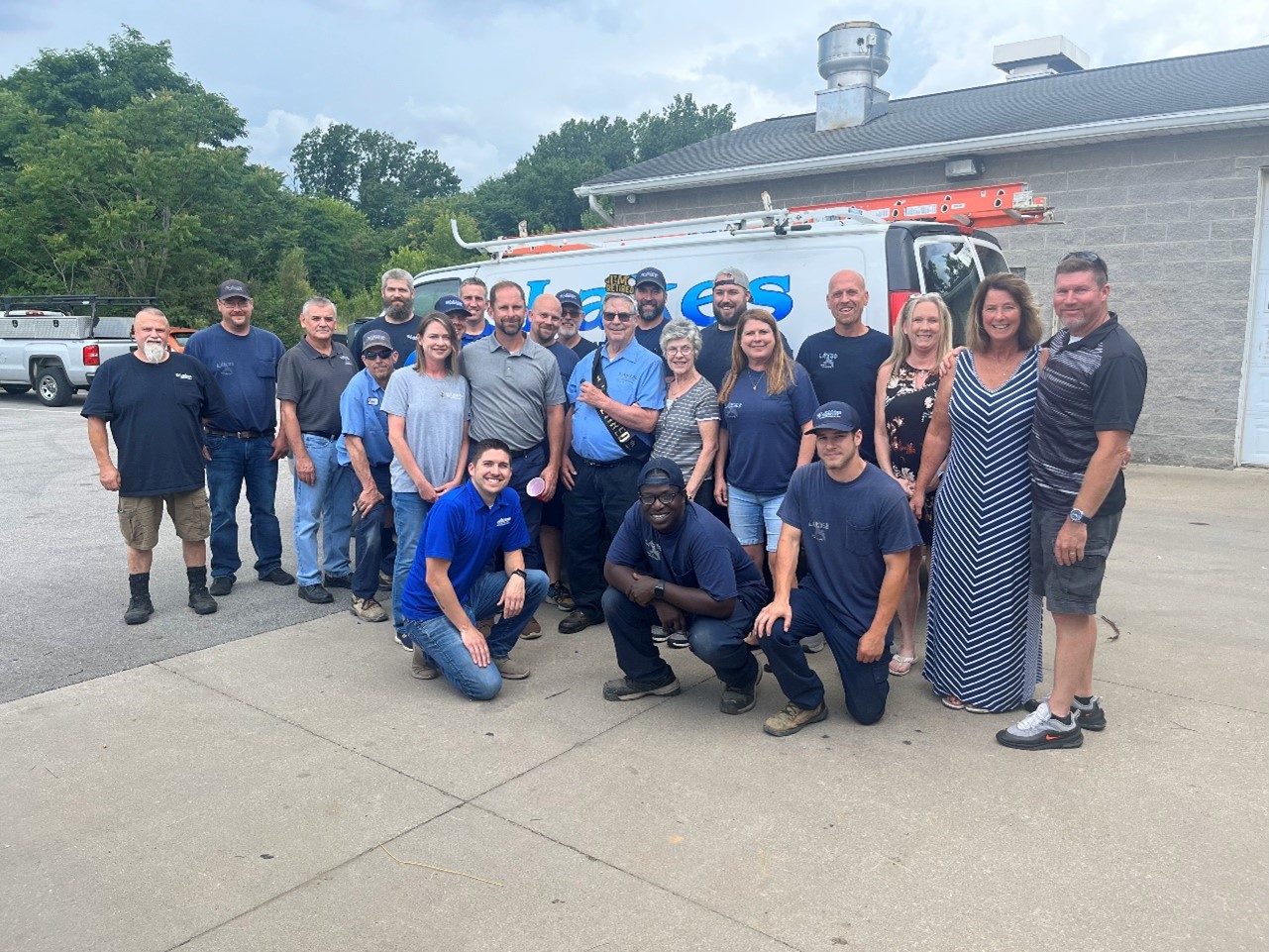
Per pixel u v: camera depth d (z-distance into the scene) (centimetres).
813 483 379
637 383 488
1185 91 1045
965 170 1069
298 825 315
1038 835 302
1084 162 1012
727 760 360
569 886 280
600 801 329
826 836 304
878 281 496
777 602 380
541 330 540
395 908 271
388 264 5331
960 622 395
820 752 365
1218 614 514
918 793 331
